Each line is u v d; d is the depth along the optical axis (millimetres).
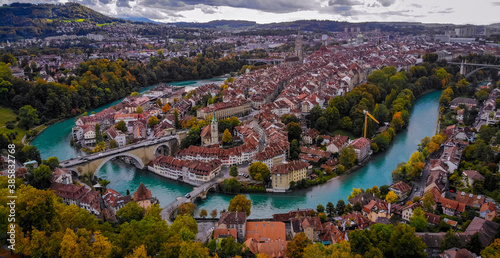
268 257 199375
